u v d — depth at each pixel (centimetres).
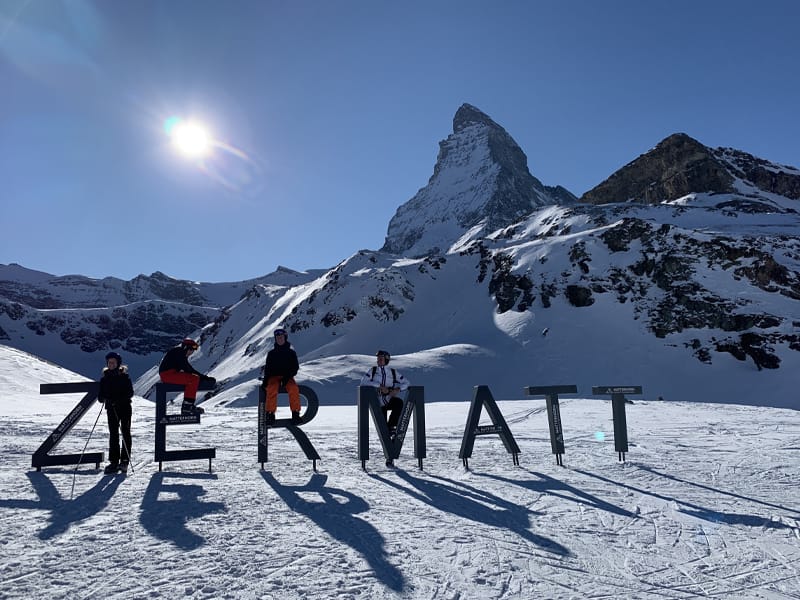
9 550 439
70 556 429
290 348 860
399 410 923
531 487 729
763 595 393
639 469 870
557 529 541
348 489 688
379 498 644
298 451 1012
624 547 492
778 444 1167
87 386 781
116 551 441
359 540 484
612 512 608
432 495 666
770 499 676
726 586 409
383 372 907
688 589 402
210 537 480
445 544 482
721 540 517
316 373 5781
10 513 547
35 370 2908
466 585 394
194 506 583
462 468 869
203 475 762
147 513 552
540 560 452
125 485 684
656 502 656
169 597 358
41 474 752
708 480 787
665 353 6988
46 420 1495
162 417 790
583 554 471
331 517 554
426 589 383
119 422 785
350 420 1712
